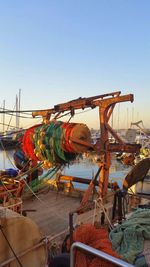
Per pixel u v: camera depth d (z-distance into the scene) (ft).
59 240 18.66
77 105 25.05
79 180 31.50
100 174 23.88
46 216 24.29
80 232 13.97
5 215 13.78
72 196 30.89
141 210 17.46
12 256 13.41
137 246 14.28
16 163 31.81
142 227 15.35
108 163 23.88
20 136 27.30
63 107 25.93
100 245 13.19
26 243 14.02
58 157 22.33
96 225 19.29
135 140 74.54
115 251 14.24
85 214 21.09
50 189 33.01
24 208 26.30
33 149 22.88
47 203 28.37
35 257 14.38
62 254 14.28
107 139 23.75
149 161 25.64
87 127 22.29
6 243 13.20
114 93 24.17
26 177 28.81
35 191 29.12
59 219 23.57
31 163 29.35
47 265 14.84
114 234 15.48
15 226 13.60
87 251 8.16
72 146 21.02
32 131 23.03
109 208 22.24
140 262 13.26
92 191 23.97
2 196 21.85
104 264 10.46
